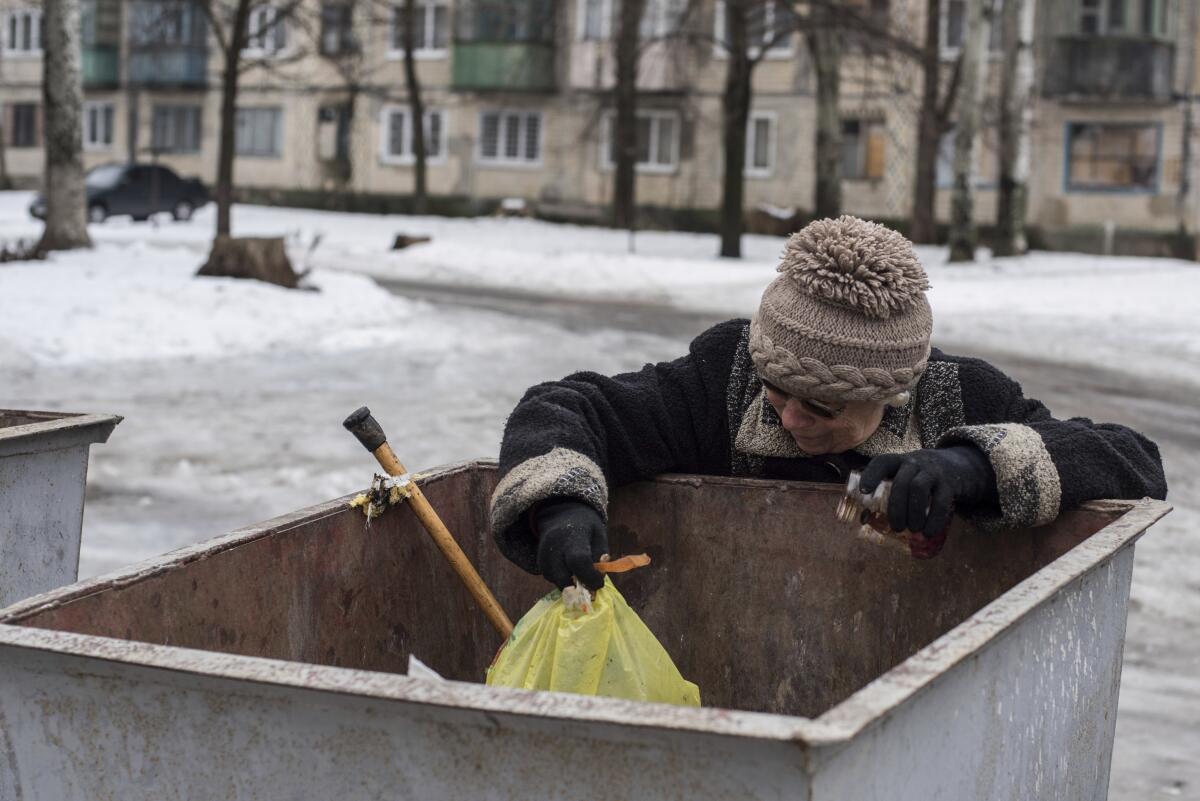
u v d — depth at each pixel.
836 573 2.62
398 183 46.31
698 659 2.72
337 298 17.34
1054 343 16.42
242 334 15.01
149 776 1.59
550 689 2.13
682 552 2.71
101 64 50.00
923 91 36.00
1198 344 16.38
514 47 43.38
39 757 1.64
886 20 36.94
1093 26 36.41
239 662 1.54
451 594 2.75
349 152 46.94
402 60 45.88
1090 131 36.81
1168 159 36.12
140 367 13.29
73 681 1.61
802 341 2.31
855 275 2.28
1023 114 31.19
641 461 2.64
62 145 22.58
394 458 2.54
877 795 1.48
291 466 8.70
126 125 50.69
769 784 1.36
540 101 44.22
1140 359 15.16
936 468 2.18
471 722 1.45
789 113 40.50
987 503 2.33
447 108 45.38
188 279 17.88
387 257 28.02
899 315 2.31
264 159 48.56
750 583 2.68
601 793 1.42
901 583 2.58
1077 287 23.73
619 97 38.84
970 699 1.69
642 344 15.43
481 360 13.95
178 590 2.04
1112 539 2.10
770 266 28.02
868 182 39.22
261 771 1.54
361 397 11.51
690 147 41.81
